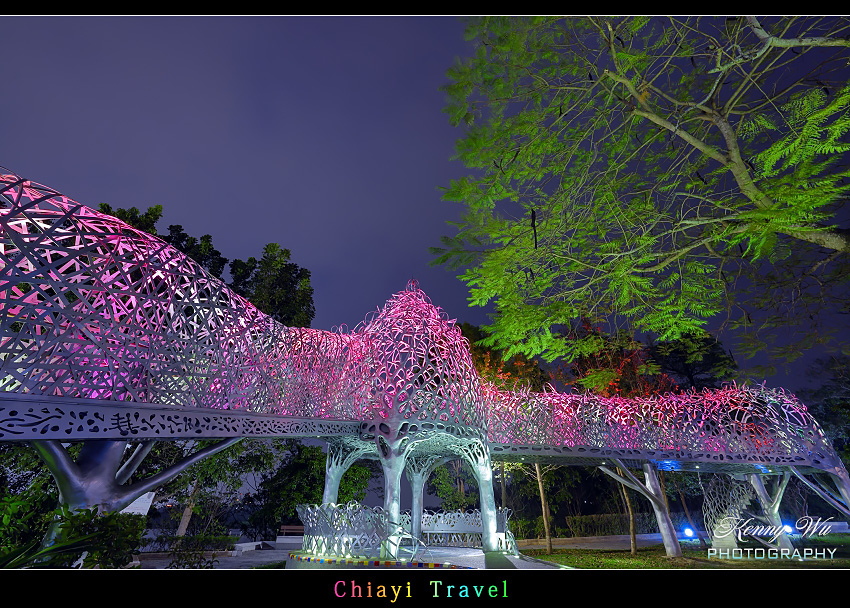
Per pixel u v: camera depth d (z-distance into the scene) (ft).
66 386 27.50
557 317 31.45
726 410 65.77
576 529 95.45
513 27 22.63
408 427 50.70
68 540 20.40
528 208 29.01
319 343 48.70
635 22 23.67
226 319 38.32
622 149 28.22
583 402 63.41
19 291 28.86
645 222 29.43
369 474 82.48
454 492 96.37
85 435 27.84
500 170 26.50
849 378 67.10
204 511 75.41
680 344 42.88
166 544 63.72
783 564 52.26
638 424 62.95
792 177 20.75
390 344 54.03
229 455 68.03
